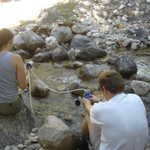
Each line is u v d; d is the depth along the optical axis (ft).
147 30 23.94
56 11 26.45
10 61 12.10
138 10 26.43
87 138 11.58
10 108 12.56
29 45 20.81
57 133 11.42
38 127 13.28
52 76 18.16
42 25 24.23
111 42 22.53
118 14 26.25
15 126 12.73
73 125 13.70
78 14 26.08
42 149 11.78
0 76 12.27
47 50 20.99
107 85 9.28
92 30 23.97
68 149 11.43
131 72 17.88
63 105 15.24
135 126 8.94
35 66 19.39
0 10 27.94
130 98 9.30
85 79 17.67
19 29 24.02
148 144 11.62
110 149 9.11
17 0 30.37
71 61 20.13
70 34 22.34
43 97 15.78
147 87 16.33
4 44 12.06
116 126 8.95
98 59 20.26
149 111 14.66
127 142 8.91
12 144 12.25
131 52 21.57
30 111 13.66
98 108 9.23
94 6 27.07
